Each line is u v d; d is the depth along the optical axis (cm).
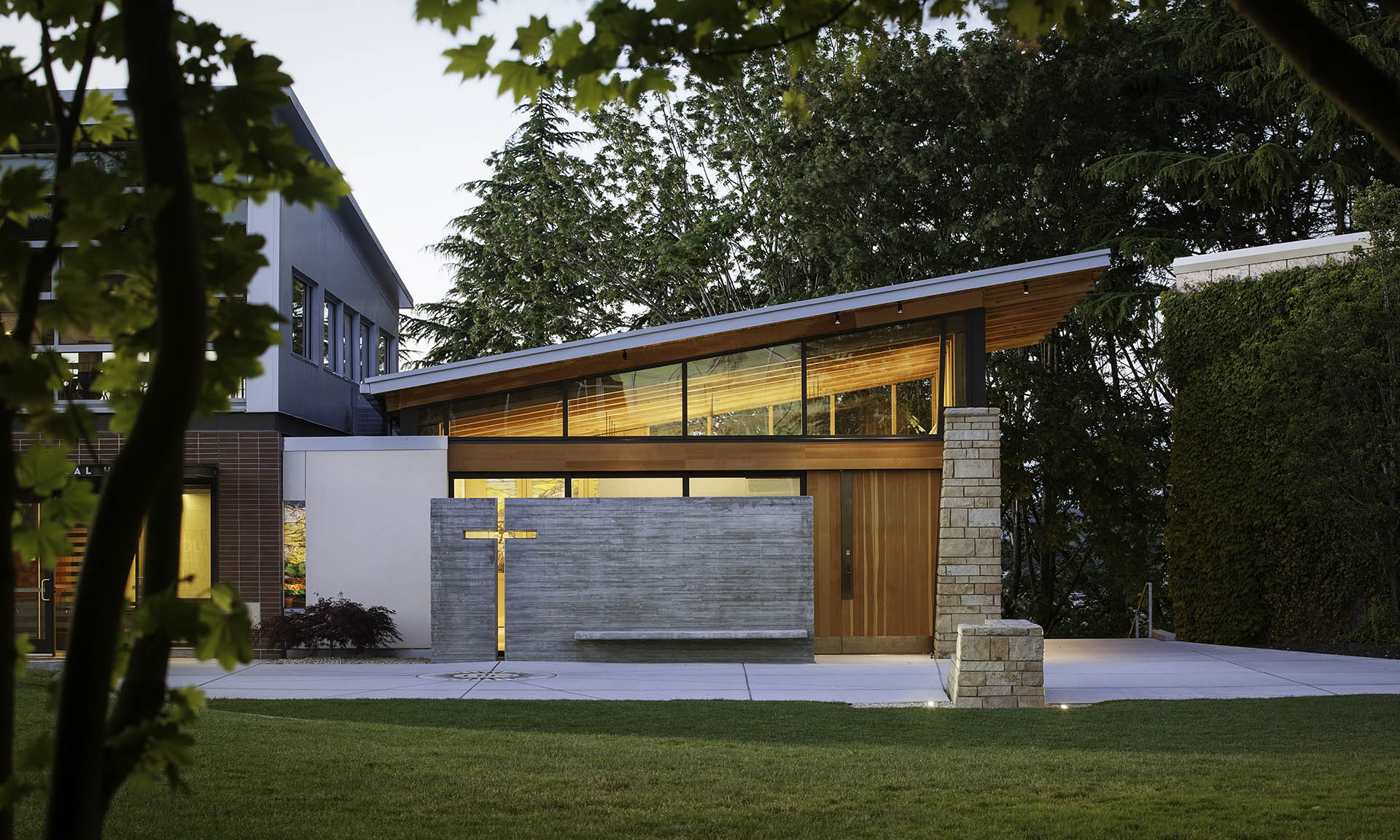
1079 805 652
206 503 1642
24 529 214
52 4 196
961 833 593
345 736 883
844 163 2403
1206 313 1847
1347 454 1633
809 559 1568
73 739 164
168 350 166
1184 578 1872
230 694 1228
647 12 301
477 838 581
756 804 659
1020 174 2420
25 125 200
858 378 1667
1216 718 1049
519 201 2956
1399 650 1575
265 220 1675
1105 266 1603
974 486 1598
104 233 171
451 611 1552
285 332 1700
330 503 1639
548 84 314
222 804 641
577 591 1562
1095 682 1332
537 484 1677
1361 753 854
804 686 1306
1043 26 348
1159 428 2342
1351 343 1623
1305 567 1730
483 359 1627
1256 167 2217
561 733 970
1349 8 2027
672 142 2809
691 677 1392
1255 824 599
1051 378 2325
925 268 2441
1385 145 259
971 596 1591
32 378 173
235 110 194
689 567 1566
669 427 1659
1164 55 2552
